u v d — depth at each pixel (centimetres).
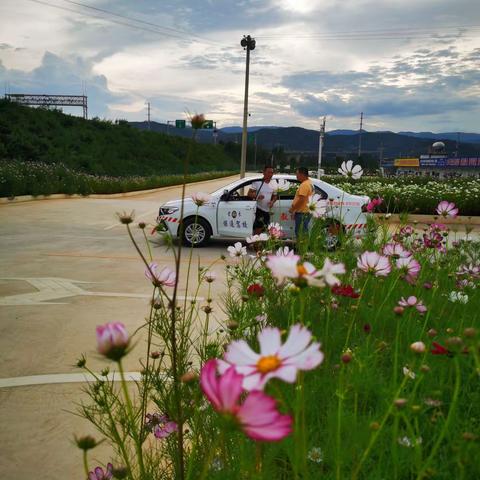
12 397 350
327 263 118
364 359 209
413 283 338
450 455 161
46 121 4975
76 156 4528
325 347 234
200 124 148
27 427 312
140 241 1080
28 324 507
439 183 2361
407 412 148
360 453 153
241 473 143
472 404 195
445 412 202
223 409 72
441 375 214
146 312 554
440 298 355
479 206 1666
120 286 676
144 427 204
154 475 200
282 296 322
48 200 2117
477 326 286
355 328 279
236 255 369
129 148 5684
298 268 117
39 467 274
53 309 562
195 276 746
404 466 154
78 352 434
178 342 278
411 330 278
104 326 99
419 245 485
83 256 901
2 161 2667
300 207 603
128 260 866
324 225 402
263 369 88
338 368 215
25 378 381
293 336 93
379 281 344
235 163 10875
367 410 198
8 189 1981
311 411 187
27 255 904
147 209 1847
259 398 72
